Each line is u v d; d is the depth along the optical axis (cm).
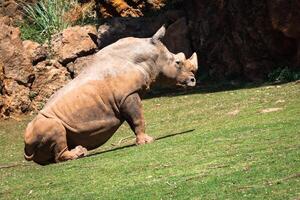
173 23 5694
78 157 3225
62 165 3112
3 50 5466
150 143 3259
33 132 3231
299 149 2528
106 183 2598
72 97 3253
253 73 5069
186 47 5603
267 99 3978
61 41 5750
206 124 3625
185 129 3650
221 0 5309
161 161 2770
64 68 5672
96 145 3338
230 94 4538
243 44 5128
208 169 2495
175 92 5128
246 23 5078
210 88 5062
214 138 3048
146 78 3328
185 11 5769
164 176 2520
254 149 2662
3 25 5544
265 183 2197
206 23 5447
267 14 4928
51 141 3225
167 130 3794
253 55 5078
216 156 2672
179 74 3431
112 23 5850
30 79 5491
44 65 5591
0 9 6538
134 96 3294
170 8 6056
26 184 2877
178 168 2600
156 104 4791
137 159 2895
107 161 2991
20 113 5375
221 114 3862
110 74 3288
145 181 2505
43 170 3103
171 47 5641
